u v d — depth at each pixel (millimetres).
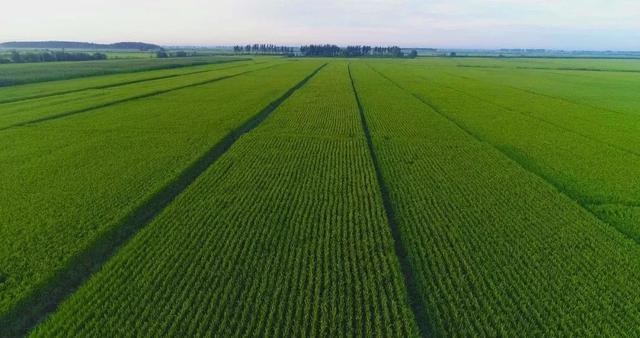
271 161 22859
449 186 19297
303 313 10492
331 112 38875
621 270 12516
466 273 12289
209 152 24844
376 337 9789
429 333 10297
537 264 12672
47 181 19281
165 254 13031
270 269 12234
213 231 14469
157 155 23594
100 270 12734
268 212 16094
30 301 11016
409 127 32594
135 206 16516
